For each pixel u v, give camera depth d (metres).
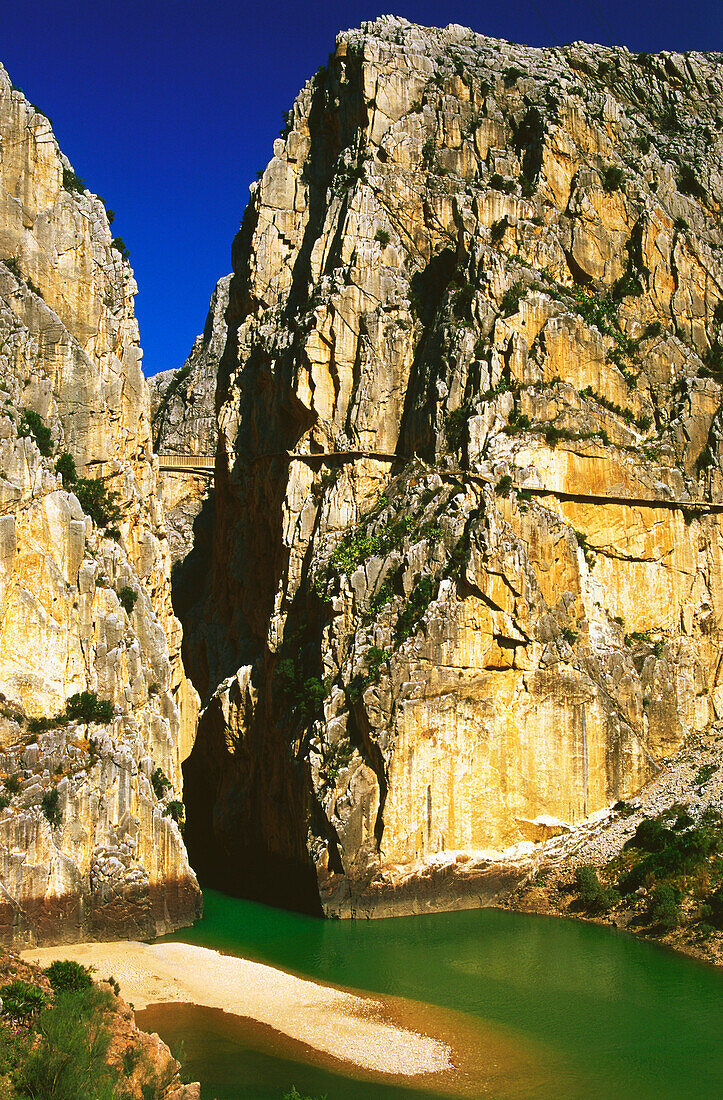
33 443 67.88
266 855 83.25
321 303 91.75
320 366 90.44
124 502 77.25
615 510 84.88
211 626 102.81
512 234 90.94
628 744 79.69
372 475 88.44
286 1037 50.31
